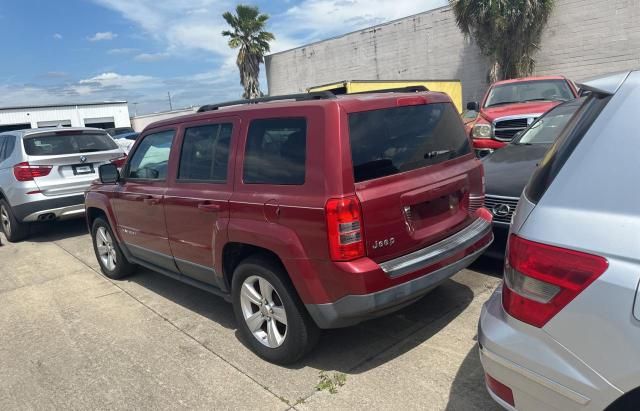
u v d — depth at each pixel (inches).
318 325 120.3
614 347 63.9
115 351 151.8
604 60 618.2
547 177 75.9
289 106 124.0
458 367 124.5
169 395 125.3
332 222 110.1
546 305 70.2
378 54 882.8
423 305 161.0
